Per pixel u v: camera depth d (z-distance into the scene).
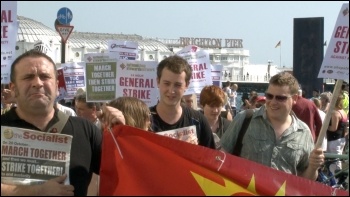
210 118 6.97
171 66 5.23
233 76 83.56
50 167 4.07
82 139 4.21
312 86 13.84
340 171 7.30
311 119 8.84
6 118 4.15
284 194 4.41
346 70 4.70
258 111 5.54
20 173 4.02
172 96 5.27
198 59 10.08
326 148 10.37
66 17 17.66
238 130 5.55
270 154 5.38
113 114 4.51
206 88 7.00
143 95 8.41
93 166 4.30
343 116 10.43
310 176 5.26
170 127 5.34
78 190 4.11
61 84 11.62
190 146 4.29
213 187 4.29
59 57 47.88
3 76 4.05
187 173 4.22
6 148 4.01
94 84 8.37
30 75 4.01
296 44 13.65
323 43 13.55
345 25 4.71
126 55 10.77
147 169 4.14
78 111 8.14
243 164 4.42
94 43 73.00
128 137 4.19
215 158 4.34
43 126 4.14
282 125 5.44
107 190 4.07
